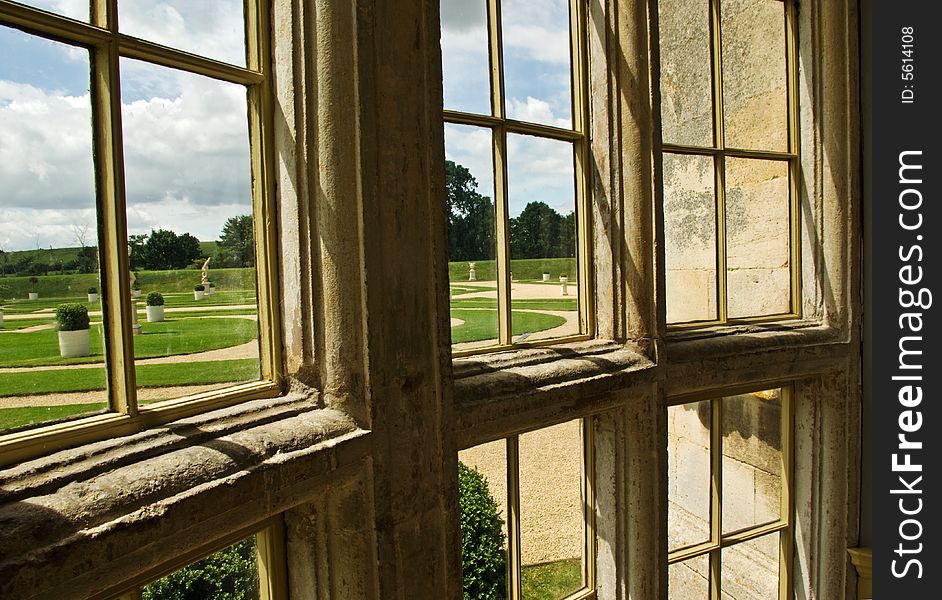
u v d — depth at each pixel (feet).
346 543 4.38
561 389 5.89
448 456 4.91
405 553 4.62
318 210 4.28
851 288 8.98
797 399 9.21
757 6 9.16
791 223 9.38
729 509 10.07
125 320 3.44
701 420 9.78
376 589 4.45
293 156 4.33
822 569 9.13
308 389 4.45
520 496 6.51
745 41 9.09
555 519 6.84
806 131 9.14
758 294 9.34
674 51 8.79
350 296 4.29
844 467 9.06
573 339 6.95
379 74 4.29
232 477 3.37
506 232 6.21
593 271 7.14
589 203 7.07
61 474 2.92
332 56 4.14
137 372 3.59
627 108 6.67
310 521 4.48
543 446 6.70
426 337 4.73
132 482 3.01
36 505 2.67
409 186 4.55
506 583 6.40
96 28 3.25
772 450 9.46
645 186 6.68
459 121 5.70
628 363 6.67
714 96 8.22
